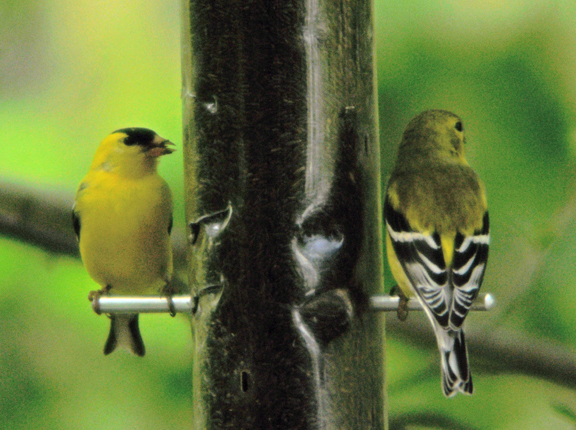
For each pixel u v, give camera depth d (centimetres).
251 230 729
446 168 817
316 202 729
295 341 712
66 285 995
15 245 993
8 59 1188
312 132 736
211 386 728
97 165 903
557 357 906
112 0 1184
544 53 968
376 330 752
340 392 715
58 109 1082
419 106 964
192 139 761
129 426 917
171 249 910
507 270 951
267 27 744
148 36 1158
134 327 920
